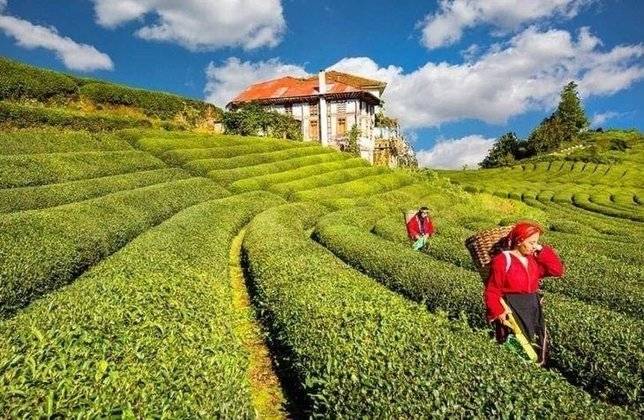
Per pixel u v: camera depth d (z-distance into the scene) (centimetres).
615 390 726
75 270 1410
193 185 3039
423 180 5153
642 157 10931
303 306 876
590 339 802
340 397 570
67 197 2308
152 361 556
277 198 3238
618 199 6312
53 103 4097
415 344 662
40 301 862
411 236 1853
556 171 9944
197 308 820
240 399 564
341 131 6359
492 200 4856
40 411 410
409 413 503
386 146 6819
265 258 1363
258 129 5906
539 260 703
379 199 3638
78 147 3484
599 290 1217
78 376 481
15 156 2722
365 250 1587
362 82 6969
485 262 730
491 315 693
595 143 12875
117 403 444
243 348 813
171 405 467
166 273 1013
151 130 4338
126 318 685
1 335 605
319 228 2252
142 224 2075
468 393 528
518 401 507
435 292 1133
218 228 1972
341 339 697
